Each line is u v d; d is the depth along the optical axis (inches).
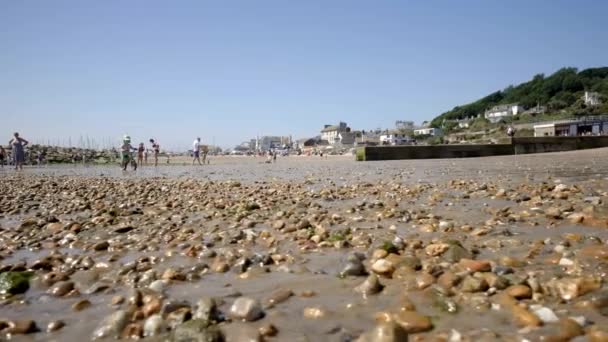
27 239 217.0
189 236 211.9
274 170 1043.9
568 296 100.3
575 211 231.8
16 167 1262.3
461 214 248.1
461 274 119.1
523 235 181.6
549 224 203.9
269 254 162.9
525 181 435.2
